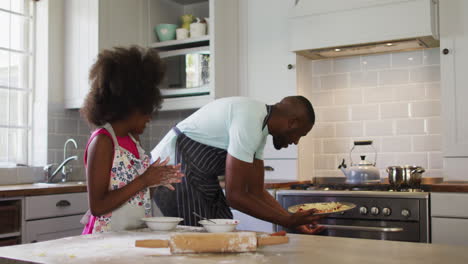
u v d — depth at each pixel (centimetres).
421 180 305
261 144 206
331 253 118
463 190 264
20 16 373
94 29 362
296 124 204
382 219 278
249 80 364
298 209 223
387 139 345
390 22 307
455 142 302
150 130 426
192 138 222
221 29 370
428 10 296
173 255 116
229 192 189
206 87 363
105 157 153
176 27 392
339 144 361
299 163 346
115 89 151
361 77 355
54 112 372
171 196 225
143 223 165
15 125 367
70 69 374
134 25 389
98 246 127
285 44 352
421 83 336
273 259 112
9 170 345
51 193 302
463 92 300
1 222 279
